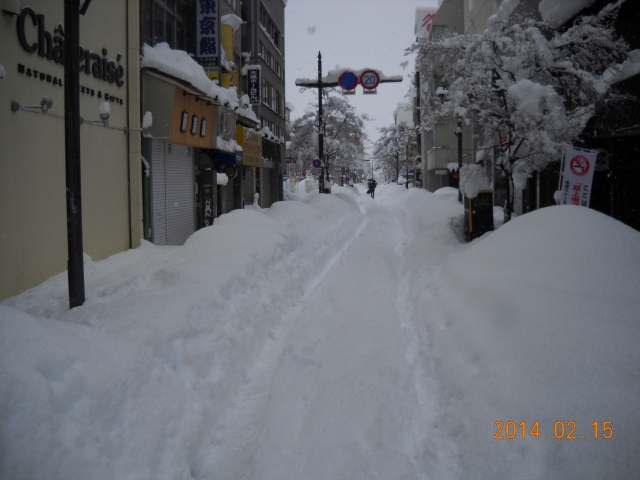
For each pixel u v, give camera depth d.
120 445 3.71
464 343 5.85
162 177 15.09
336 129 48.31
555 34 13.42
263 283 8.90
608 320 4.97
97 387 3.82
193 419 4.57
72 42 6.34
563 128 11.60
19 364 3.42
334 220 21.47
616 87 13.16
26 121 8.66
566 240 7.06
